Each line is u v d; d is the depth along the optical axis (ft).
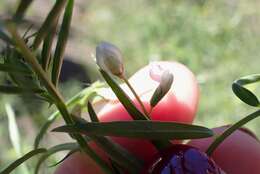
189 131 0.33
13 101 1.18
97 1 2.13
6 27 0.24
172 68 0.66
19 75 0.31
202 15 1.87
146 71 0.65
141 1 2.02
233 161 0.58
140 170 0.36
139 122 0.32
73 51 1.78
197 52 1.74
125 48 1.83
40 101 0.34
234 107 1.53
